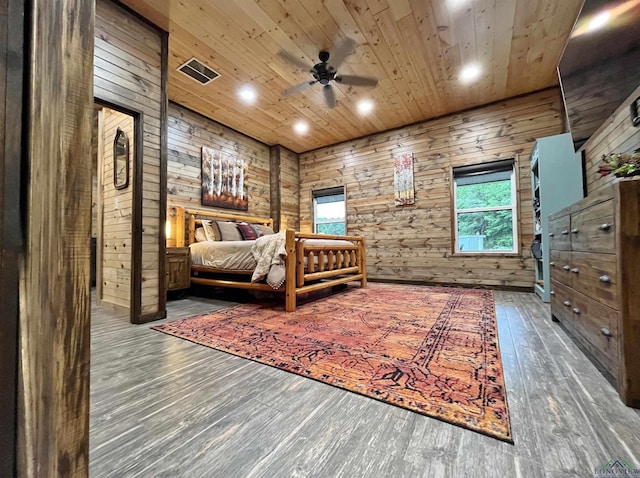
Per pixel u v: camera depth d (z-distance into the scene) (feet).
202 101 13.28
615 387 4.25
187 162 13.98
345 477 2.71
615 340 4.07
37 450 1.55
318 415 3.70
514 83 12.02
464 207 14.89
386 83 11.84
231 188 16.16
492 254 13.58
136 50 8.31
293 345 6.21
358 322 7.93
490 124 13.73
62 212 1.67
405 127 16.08
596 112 6.39
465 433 3.31
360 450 3.06
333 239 12.96
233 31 8.91
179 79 11.52
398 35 9.07
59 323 1.64
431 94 12.82
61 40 1.68
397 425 3.47
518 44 9.51
